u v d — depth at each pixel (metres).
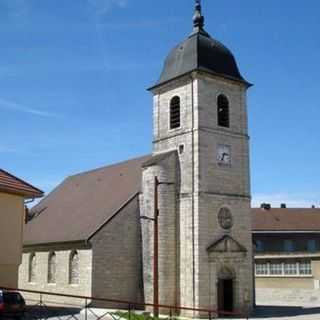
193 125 37.34
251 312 37.19
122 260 37.66
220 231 36.81
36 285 43.12
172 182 37.47
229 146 38.47
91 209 42.22
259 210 69.19
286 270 57.47
